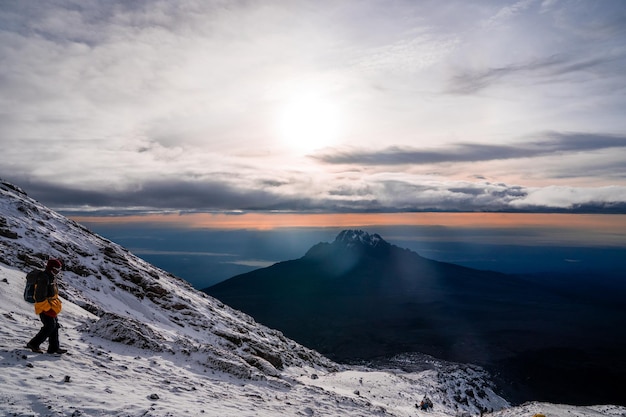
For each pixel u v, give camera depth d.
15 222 40.62
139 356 17.05
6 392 9.21
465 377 156.12
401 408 33.41
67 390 10.30
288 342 71.94
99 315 27.59
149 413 10.02
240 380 18.73
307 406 16.98
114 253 50.75
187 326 42.44
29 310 18.27
